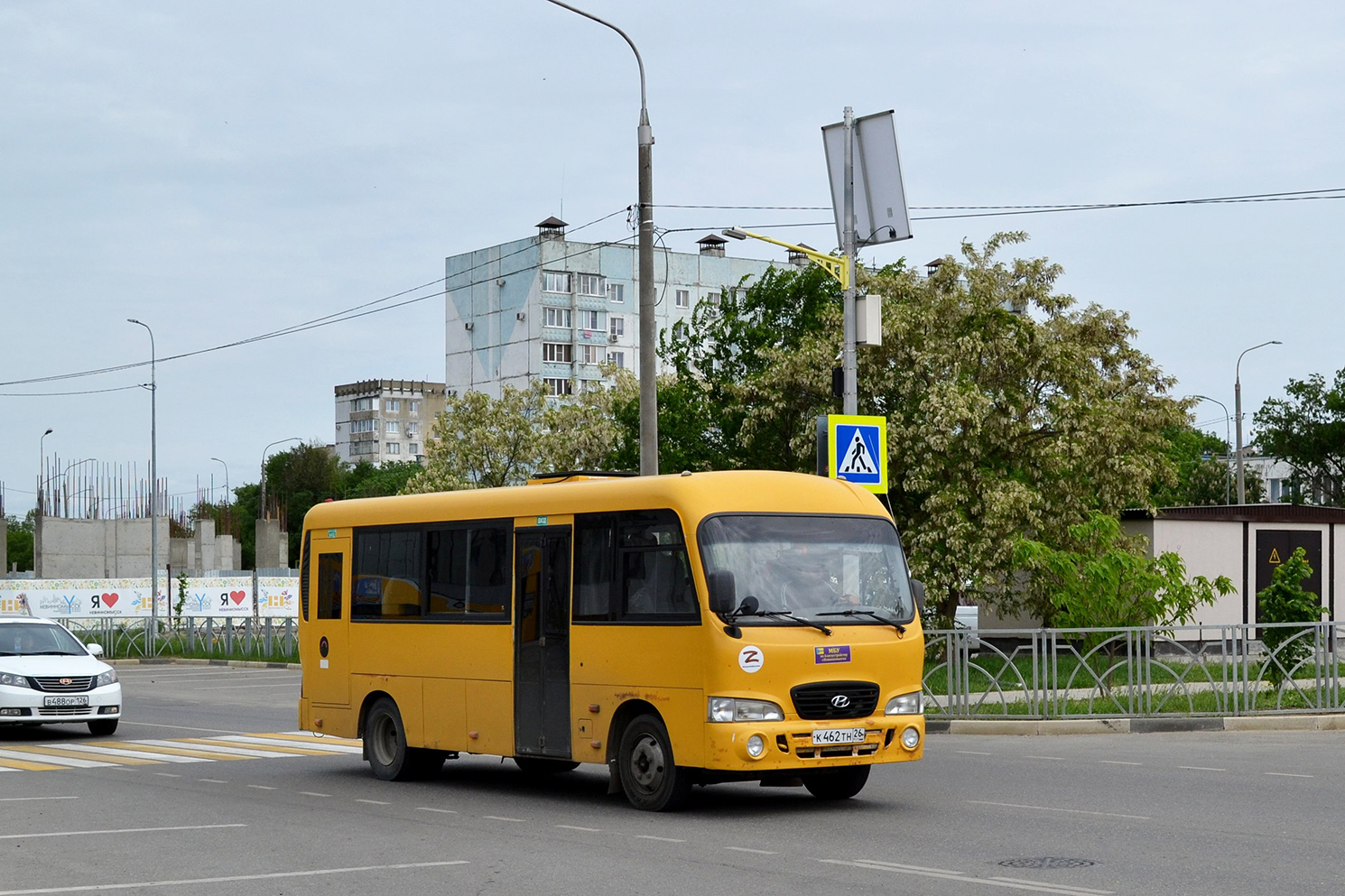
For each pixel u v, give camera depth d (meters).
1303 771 14.95
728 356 40.38
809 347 34.03
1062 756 16.95
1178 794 13.32
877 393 33.69
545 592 14.10
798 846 10.73
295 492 129.75
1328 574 34.78
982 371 33.06
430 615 15.55
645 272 24.20
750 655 12.20
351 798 14.34
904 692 12.91
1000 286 34.38
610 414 50.88
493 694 14.61
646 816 12.59
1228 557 33.81
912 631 13.09
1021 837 10.99
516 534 14.53
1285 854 10.02
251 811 13.23
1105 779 14.60
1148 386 36.84
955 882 9.16
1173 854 10.09
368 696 16.38
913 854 10.32
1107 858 9.98
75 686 21.19
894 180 22.50
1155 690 20.36
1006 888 8.95
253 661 44.78
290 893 9.16
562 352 95.44
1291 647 20.53
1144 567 23.52
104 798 14.27
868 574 13.12
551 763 16.56
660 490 13.00
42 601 53.84
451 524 15.41
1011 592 32.22
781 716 12.25
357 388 170.38
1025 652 20.62
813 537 13.00
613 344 97.00
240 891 9.24
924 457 31.31
